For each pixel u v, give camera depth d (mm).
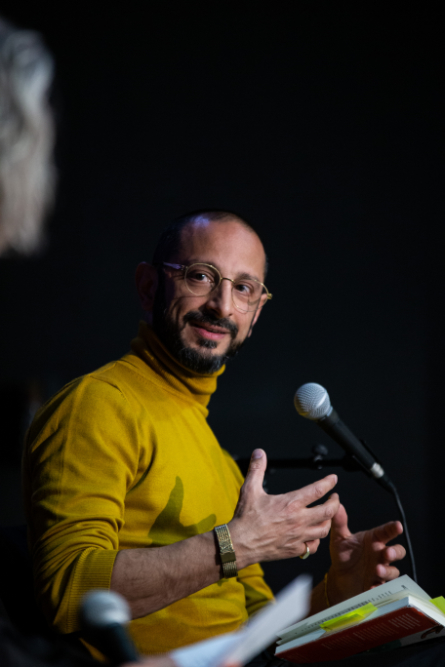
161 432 1604
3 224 760
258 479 1432
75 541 1292
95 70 4883
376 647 1429
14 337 4762
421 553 4184
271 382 4543
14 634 784
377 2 4750
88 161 4840
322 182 4707
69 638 1287
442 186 4555
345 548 1753
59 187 4793
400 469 4320
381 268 4574
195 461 1671
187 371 1771
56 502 1362
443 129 4586
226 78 4859
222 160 4809
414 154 4617
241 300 1817
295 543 1383
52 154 819
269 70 4836
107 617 726
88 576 1239
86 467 1420
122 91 4879
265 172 4762
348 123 4719
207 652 791
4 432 4406
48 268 4793
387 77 4699
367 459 1812
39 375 4699
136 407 1604
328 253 4645
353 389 4473
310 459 1868
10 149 729
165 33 4906
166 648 1473
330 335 4555
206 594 1592
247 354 4582
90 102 4871
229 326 1775
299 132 4770
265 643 780
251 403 4523
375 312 4539
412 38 4688
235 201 4762
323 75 4781
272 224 4707
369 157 4676
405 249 4562
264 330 4602
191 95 4871
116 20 4906
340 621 1334
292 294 4625
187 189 4805
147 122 4863
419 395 4402
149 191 4828
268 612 766
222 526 1348
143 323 1854
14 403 4449
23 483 1592
